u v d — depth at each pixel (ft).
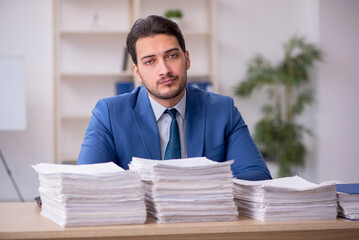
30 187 16.49
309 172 17.76
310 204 4.18
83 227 3.81
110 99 6.12
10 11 16.31
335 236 4.17
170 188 4.00
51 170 4.28
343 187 4.67
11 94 15.43
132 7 16.71
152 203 4.08
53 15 15.87
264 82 16.31
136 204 3.96
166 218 3.98
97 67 16.70
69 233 3.72
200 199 4.05
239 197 4.42
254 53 17.42
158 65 5.40
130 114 5.98
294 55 17.71
